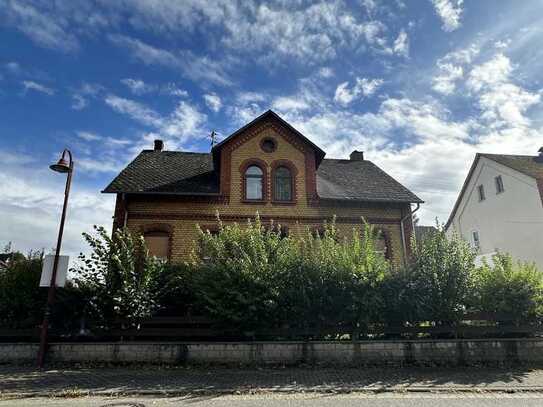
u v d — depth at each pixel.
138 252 11.43
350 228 17.50
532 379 8.47
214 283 10.59
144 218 16.31
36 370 9.35
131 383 8.15
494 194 25.92
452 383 8.11
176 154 20.73
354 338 10.65
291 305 10.52
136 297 10.55
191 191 16.86
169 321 10.86
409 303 10.70
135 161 19.41
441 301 10.86
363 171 21.11
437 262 11.31
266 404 6.71
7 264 12.23
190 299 11.71
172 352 10.09
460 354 10.34
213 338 11.08
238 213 16.94
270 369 9.57
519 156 26.61
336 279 10.84
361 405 6.59
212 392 7.51
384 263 11.20
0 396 7.20
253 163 17.75
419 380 8.40
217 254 11.38
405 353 10.27
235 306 10.41
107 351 10.10
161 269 11.44
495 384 8.02
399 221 18.06
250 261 10.73
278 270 10.75
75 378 8.55
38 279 11.16
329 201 17.70
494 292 11.16
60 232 10.68
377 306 10.48
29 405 6.73
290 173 17.95
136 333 10.73
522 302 10.89
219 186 17.50
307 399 7.04
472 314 11.05
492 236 25.92
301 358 10.12
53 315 10.77
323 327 10.70
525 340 10.62
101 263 10.84
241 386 7.91
